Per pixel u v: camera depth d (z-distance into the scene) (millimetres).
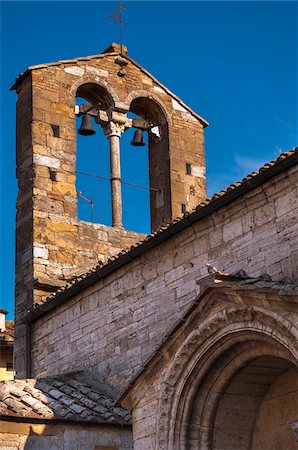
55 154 27062
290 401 17156
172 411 17094
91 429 19391
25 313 25703
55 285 25797
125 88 28422
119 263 22000
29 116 27219
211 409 17156
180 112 29078
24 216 26578
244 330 16016
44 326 25062
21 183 26984
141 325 21359
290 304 14922
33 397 20281
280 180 18016
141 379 17625
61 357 24016
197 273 19906
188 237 20312
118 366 21844
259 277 16594
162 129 28781
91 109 28031
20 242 26531
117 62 28594
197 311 16641
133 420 17766
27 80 27719
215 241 19562
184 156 28594
